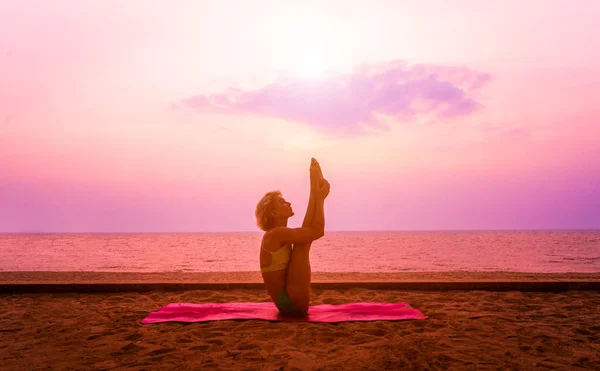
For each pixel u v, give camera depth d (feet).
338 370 9.79
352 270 57.21
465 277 32.01
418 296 19.33
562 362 10.34
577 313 15.71
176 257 97.60
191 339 12.51
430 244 183.42
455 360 10.43
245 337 12.65
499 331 13.20
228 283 21.29
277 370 9.83
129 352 11.40
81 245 180.14
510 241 216.54
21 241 235.40
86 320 15.16
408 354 10.88
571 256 95.04
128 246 171.83
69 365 10.38
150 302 18.52
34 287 20.54
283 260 15.06
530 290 20.38
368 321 14.42
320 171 15.57
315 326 13.79
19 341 12.55
